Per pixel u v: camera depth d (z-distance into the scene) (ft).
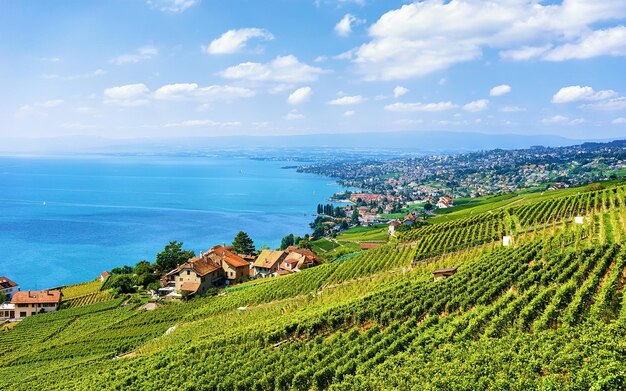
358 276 316.60
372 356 160.15
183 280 393.70
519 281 207.31
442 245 347.56
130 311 362.12
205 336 232.94
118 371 201.46
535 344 136.77
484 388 120.88
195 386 163.94
